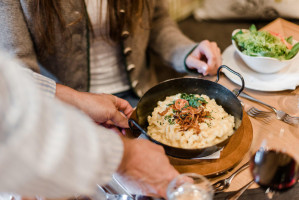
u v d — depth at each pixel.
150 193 0.75
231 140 0.90
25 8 1.22
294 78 1.14
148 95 1.03
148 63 1.78
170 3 2.72
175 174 0.74
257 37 1.16
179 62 1.44
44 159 0.46
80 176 0.52
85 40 1.38
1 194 0.87
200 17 2.86
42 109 0.47
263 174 0.75
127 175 0.75
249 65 1.18
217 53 1.33
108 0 1.29
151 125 1.01
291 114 1.02
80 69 1.44
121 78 1.58
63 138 0.49
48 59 1.39
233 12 2.62
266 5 2.35
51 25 1.26
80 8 1.30
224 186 0.80
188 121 0.95
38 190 0.51
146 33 1.56
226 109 1.02
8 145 0.43
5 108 0.45
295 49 1.10
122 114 1.06
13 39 1.23
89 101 0.99
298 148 0.88
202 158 0.85
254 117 1.00
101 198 0.84
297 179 0.77
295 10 2.21
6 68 0.48
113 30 1.38
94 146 0.54
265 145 0.80
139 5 1.39
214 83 1.03
